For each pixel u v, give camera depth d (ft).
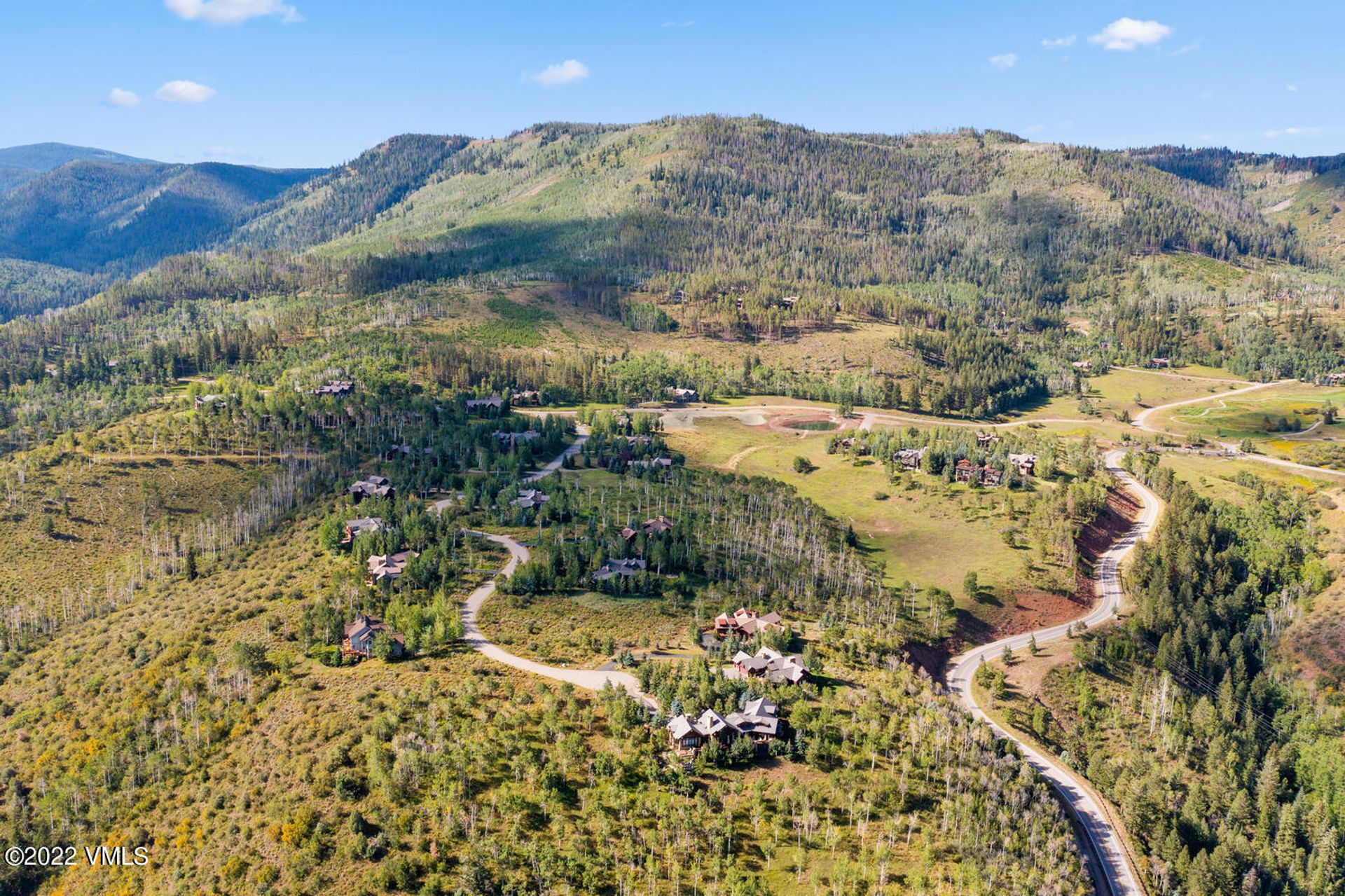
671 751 429.38
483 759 415.44
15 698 562.25
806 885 364.79
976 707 554.87
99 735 495.00
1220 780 506.07
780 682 493.77
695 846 378.73
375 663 509.76
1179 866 421.59
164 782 445.78
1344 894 451.53
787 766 430.61
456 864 370.32
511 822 385.70
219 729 467.11
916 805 408.67
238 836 396.16
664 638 555.28
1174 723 559.38
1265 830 476.13
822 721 451.53
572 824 387.14
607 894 359.66
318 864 373.61
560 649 531.91
